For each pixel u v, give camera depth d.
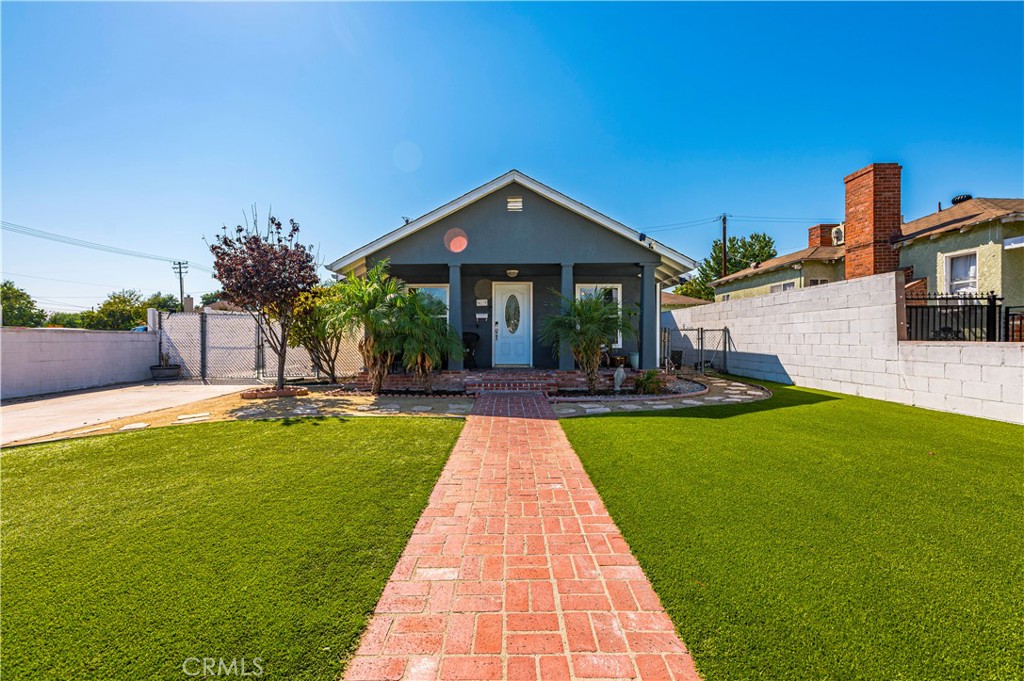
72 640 1.91
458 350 9.99
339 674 1.75
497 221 10.48
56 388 10.74
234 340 14.37
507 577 2.46
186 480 3.96
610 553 2.72
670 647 1.90
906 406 7.58
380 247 10.38
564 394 9.38
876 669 1.74
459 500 3.58
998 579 2.36
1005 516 3.16
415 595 2.28
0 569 2.48
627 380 10.25
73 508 3.34
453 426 6.16
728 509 3.31
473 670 1.78
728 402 8.13
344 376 13.37
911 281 11.59
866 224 11.92
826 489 3.69
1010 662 1.77
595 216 10.20
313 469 4.27
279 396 9.25
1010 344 6.18
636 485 3.83
